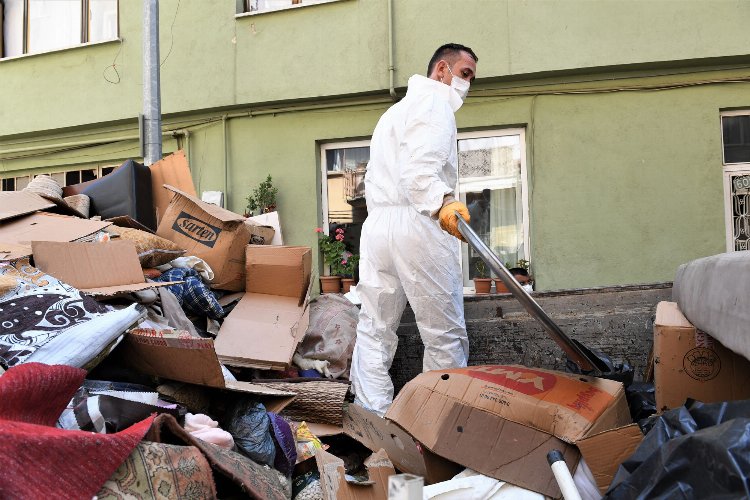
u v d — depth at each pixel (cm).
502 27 636
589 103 624
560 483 153
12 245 242
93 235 284
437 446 200
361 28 676
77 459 137
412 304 289
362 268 305
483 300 325
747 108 606
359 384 297
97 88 762
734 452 114
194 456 162
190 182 380
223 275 337
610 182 618
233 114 715
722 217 600
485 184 661
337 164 705
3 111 796
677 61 602
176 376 207
